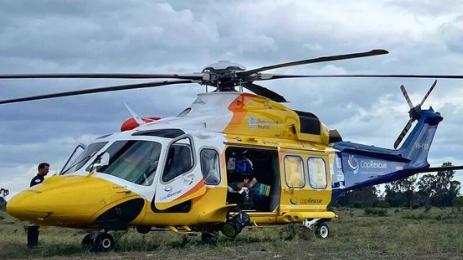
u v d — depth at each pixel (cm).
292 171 1448
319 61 1300
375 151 1703
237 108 1394
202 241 1340
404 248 1159
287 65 1320
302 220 1452
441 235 1440
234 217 1305
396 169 1769
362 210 5797
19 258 1120
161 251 1155
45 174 1333
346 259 1002
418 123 1877
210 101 1403
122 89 1423
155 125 1292
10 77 1213
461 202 6831
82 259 1044
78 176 1170
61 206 1090
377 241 1321
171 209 1215
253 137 1395
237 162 1379
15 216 1090
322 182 1522
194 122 1321
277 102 1490
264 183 1427
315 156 1516
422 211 4931
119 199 1144
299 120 1493
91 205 1115
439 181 8181
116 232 1294
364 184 1655
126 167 1188
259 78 1423
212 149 1302
